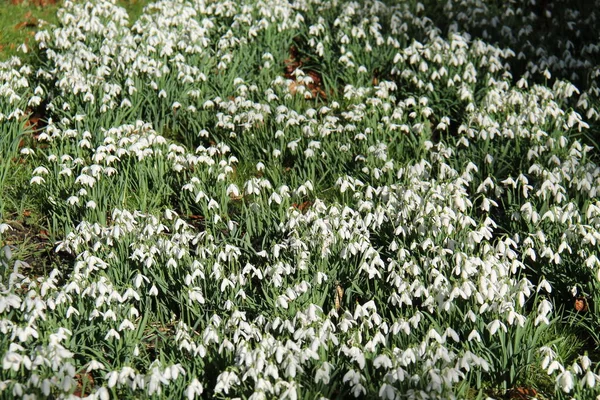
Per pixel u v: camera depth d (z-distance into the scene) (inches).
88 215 83.2
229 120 96.6
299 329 68.7
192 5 119.8
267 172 91.4
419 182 82.4
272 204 85.7
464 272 71.5
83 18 111.2
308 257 76.1
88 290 70.5
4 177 88.4
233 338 69.4
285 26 114.2
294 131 95.7
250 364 66.3
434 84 104.4
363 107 97.4
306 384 67.0
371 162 90.1
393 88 102.6
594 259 74.9
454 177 86.4
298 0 121.9
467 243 77.0
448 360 66.4
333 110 101.1
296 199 87.7
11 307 71.1
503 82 101.8
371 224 80.5
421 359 67.5
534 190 87.0
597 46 111.2
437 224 77.7
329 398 66.1
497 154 92.0
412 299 75.4
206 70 103.9
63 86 98.0
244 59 108.1
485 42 116.7
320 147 92.9
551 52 113.7
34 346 67.7
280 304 72.0
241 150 94.5
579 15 123.6
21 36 119.5
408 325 69.2
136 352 68.3
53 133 91.2
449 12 123.4
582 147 95.8
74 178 87.1
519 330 69.9
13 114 93.0
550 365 67.6
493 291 71.2
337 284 75.8
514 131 93.3
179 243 76.2
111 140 89.3
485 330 71.3
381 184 88.7
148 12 124.0
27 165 92.2
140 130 92.7
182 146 92.4
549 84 109.3
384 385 64.9
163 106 98.8
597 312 74.6
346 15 117.3
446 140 99.4
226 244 75.8
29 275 79.0
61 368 66.1
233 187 83.6
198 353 69.0
